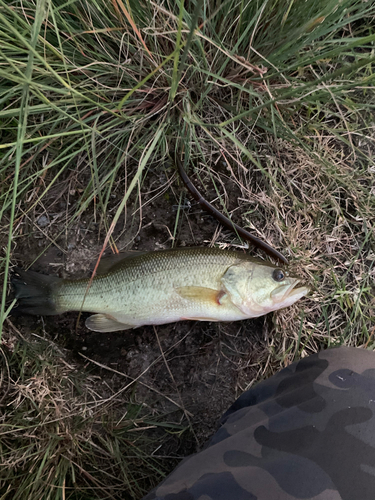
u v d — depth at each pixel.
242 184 0.48
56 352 0.46
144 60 0.42
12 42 0.38
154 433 0.47
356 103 0.48
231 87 0.46
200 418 0.47
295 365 0.37
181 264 0.43
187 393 0.47
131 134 0.44
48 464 0.44
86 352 0.47
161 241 0.47
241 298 0.43
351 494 0.27
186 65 0.42
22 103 0.31
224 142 0.47
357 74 0.48
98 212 0.47
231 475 0.29
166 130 0.45
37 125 0.41
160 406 0.47
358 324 0.49
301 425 0.31
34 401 0.45
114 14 0.38
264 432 0.31
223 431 0.34
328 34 0.46
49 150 0.45
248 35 0.42
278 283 0.43
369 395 0.31
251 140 0.47
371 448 0.28
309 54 0.41
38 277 0.44
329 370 0.34
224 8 0.40
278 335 0.48
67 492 0.45
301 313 0.47
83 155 0.46
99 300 0.43
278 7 0.40
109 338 0.47
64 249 0.47
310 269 0.48
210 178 0.48
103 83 0.43
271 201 0.48
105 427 0.46
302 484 0.28
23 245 0.47
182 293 0.42
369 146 0.50
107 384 0.47
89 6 0.38
